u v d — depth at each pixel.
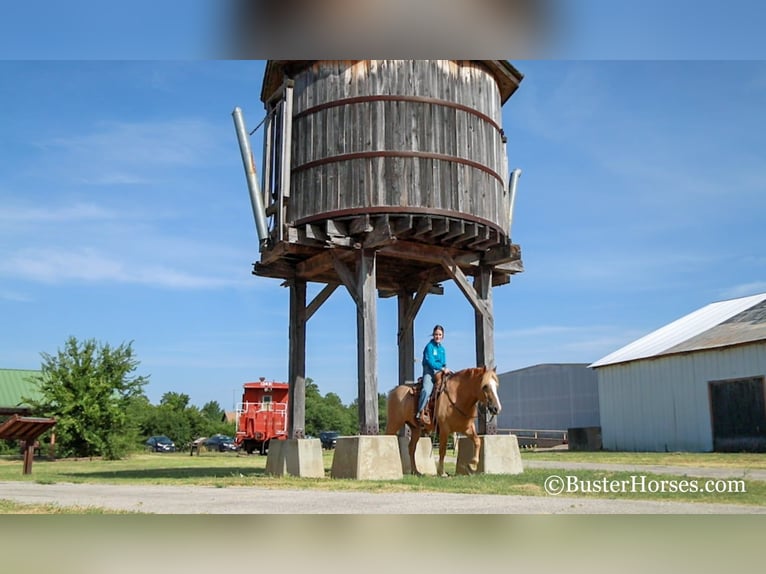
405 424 18.58
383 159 16.98
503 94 20.23
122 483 15.21
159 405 79.88
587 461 25.34
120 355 45.66
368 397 16.34
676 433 38.69
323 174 17.31
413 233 17.39
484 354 18.61
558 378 59.56
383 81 17.33
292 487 13.38
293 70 18.42
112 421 44.09
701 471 17.61
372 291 17.02
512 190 20.83
